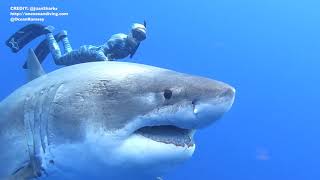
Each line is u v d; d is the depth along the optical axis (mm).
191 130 2830
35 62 4047
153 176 2822
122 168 2775
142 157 2723
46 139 2910
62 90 2900
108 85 2805
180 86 2697
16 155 3074
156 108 2699
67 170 2908
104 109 2754
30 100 3037
